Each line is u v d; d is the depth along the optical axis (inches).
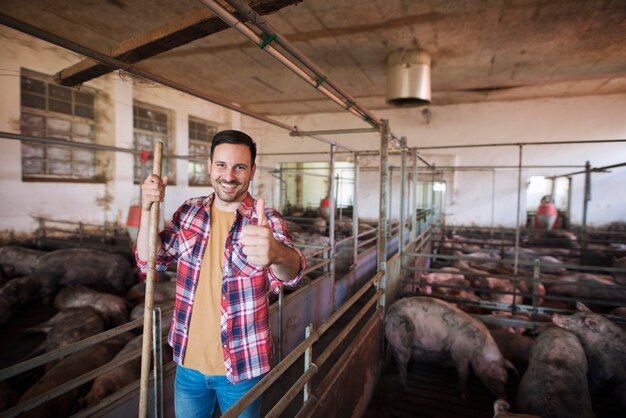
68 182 235.1
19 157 206.8
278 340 113.5
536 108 347.9
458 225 381.7
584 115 335.0
